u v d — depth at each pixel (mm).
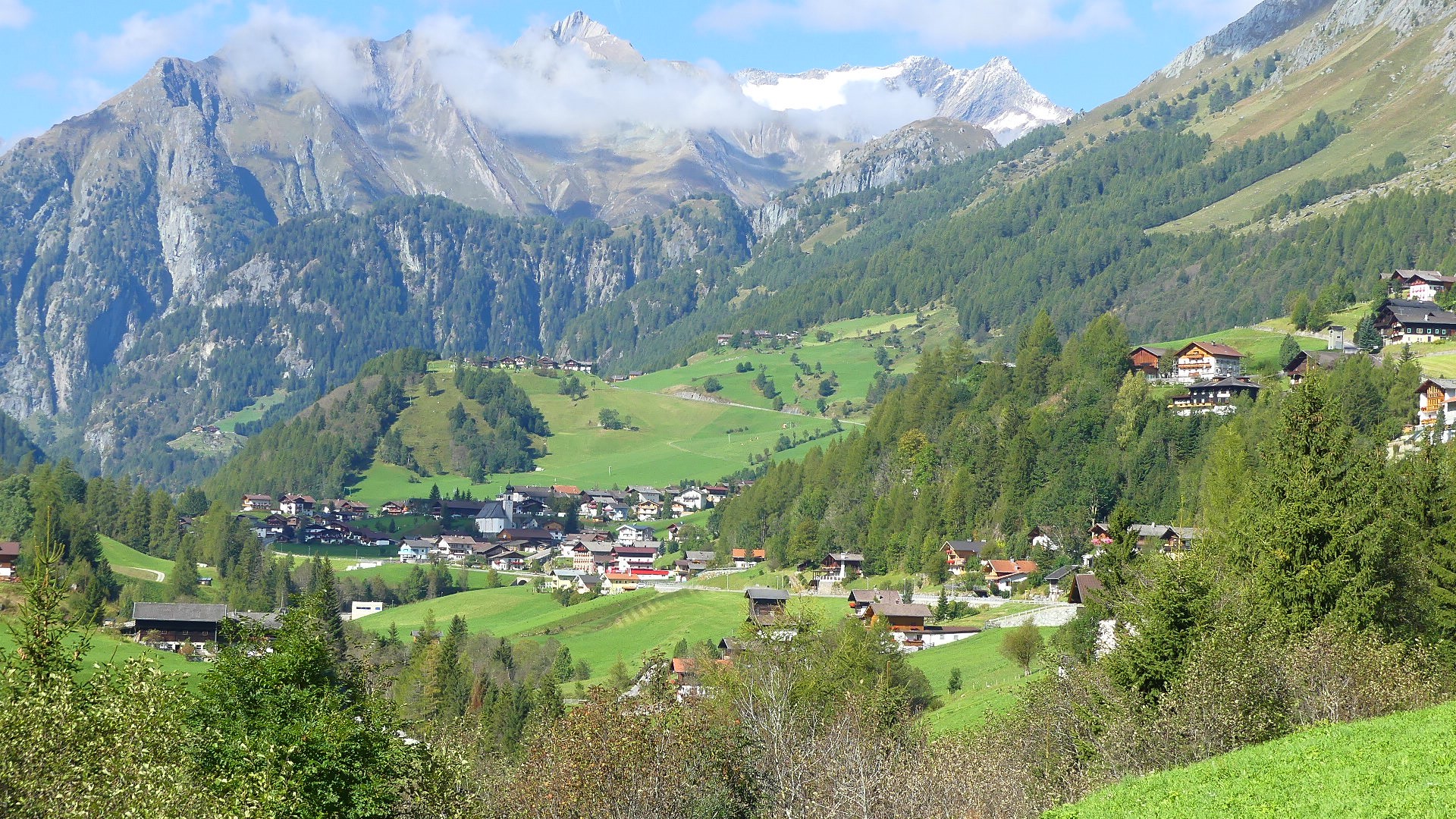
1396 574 68812
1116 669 62250
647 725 57000
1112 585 92438
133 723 41969
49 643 46531
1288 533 69562
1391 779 42531
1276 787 44500
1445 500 75438
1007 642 116312
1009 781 54938
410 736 57875
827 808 54719
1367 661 55500
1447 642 64875
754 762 59531
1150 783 48500
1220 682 54531
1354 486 70000
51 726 40062
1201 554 75938
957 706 101000
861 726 66188
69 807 37500
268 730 48562
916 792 54094
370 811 47625
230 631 54750
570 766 54094
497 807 55562
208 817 39688
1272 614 65625
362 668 60125
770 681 73125
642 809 54188
